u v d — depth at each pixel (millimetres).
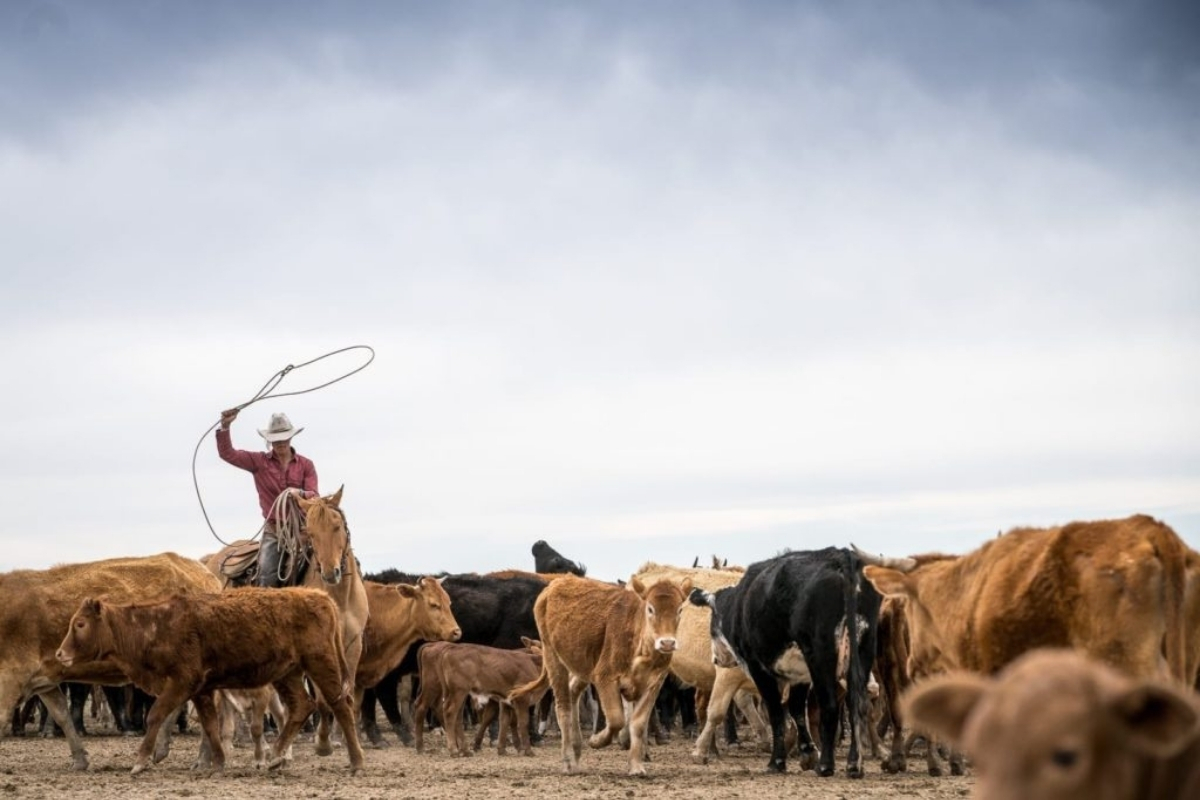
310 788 13875
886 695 16516
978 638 9047
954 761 15789
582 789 13836
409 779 14969
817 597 15133
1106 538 8516
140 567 17219
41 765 17125
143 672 15156
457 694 19500
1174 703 3525
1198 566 8578
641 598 15266
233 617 15117
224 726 18875
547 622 16141
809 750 16531
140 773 15242
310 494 18469
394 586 21047
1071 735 3557
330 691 15523
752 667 16219
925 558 10977
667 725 24578
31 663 16000
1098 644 8289
